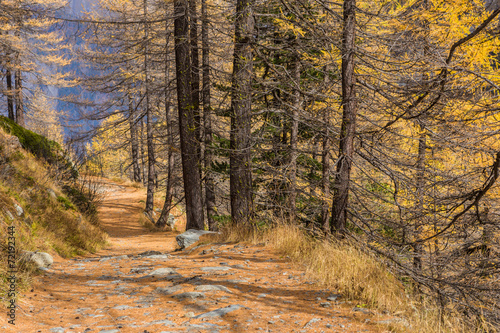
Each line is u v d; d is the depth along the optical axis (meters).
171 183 21.72
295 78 11.39
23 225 8.18
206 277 5.53
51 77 26.59
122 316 3.93
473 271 8.16
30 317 3.75
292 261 6.45
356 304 4.36
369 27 9.86
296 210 11.46
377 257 7.06
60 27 9.82
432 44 8.13
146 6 15.50
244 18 9.63
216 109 12.82
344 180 8.35
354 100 8.43
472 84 7.10
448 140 7.64
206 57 13.50
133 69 21.75
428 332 3.68
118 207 24.17
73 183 15.32
